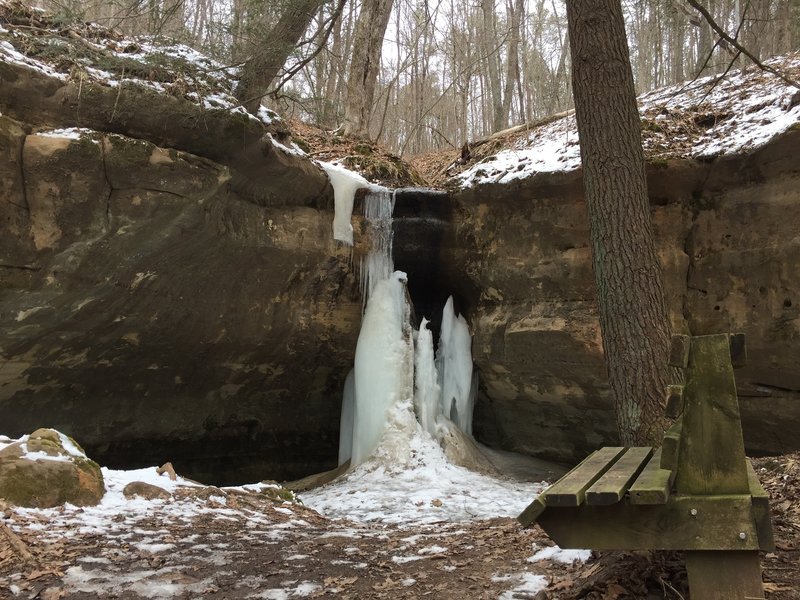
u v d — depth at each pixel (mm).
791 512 4387
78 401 8703
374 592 3529
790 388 7984
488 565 4043
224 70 8844
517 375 10648
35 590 3365
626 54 5039
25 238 6590
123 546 4207
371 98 14695
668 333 4578
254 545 4609
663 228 8891
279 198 9367
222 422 10672
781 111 8414
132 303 8109
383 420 9938
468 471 9406
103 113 6977
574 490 2512
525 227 10070
